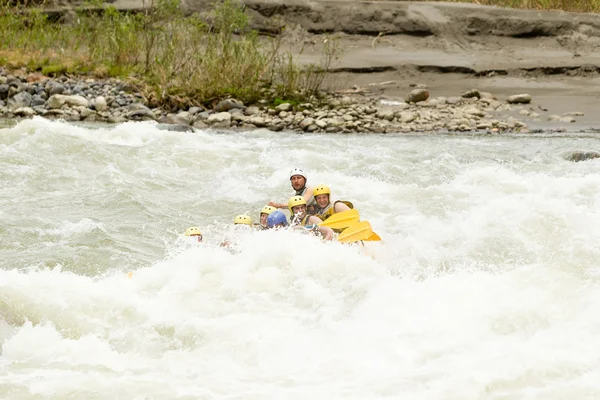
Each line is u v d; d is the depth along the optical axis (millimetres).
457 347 24016
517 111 68375
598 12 92688
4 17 80000
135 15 85812
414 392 21750
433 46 86438
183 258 30531
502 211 36500
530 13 88750
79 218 37469
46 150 48188
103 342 25047
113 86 70250
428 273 30328
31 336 25109
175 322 26188
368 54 84062
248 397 21797
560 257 30734
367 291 28234
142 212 39031
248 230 34906
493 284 28062
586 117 66250
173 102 67938
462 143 55875
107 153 48688
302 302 27734
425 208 39281
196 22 77625
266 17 87562
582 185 41562
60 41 77750
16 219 36688
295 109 67188
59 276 29266
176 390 22234
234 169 47531
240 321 26344
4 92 66688
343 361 23750
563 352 23375
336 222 35062
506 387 21656
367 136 60031
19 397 21500
